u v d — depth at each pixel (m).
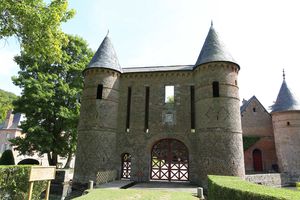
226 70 19.88
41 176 10.71
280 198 4.90
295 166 27.69
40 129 22.41
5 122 46.62
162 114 21.88
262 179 22.95
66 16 13.04
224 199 7.33
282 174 26.22
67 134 26.45
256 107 33.53
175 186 17.81
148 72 23.00
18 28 11.82
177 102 21.86
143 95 22.80
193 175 19.48
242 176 17.92
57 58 13.23
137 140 21.69
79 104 25.66
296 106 29.39
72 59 27.23
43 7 12.05
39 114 23.59
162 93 22.47
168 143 21.64
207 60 20.11
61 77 25.97
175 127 21.23
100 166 19.92
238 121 19.30
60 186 20.45
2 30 11.45
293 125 29.02
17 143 23.19
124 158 22.34
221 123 18.56
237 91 20.12
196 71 21.28
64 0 12.62
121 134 22.17
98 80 21.98
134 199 10.98
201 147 18.94
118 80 23.33
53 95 23.80
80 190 19.06
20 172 12.82
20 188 12.63
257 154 31.78
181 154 21.09
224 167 17.61
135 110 22.58
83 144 20.53
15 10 10.78
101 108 21.30
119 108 22.92
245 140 31.58
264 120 32.84
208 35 22.28
